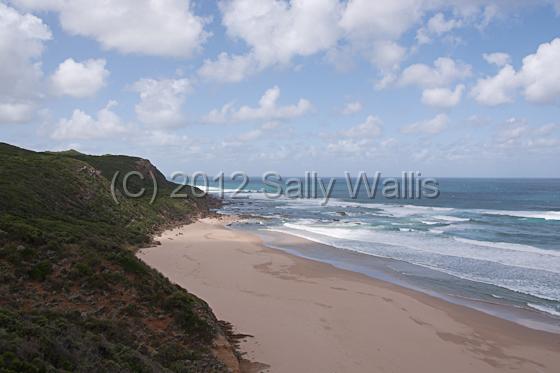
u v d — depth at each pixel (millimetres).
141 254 27094
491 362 13203
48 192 29531
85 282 13031
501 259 27469
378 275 23750
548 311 17891
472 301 19109
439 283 22047
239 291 19594
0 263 12703
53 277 12938
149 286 13844
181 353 10961
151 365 9102
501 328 15992
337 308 17578
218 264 25375
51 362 7195
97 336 9398
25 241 14289
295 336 14344
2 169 28688
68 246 14938
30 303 11266
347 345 13875
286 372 11781
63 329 9125
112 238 27406
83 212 30984
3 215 18219
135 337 11023
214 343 12336
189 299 13703
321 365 12328
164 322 12398
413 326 15922
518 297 19719
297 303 18031
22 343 7070
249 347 13281
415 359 13141
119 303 12578
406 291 20500
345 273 24062
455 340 14781
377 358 13047
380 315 16953
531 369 12836
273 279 22156
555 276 23297
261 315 16312
